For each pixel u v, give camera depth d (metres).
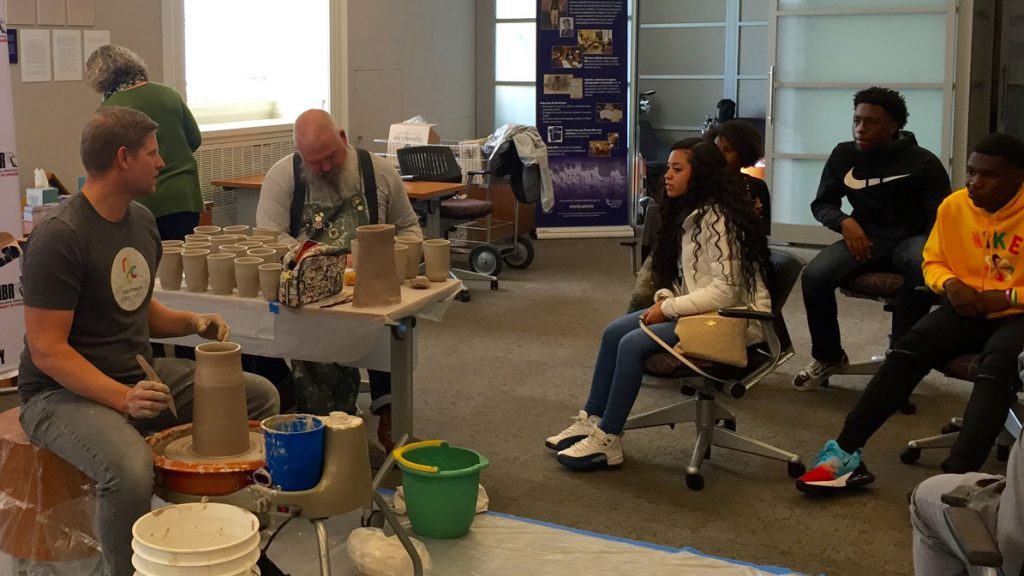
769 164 7.68
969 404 3.17
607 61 8.16
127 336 2.53
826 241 7.54
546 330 5.44
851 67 7.30
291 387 3.84
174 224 4.37
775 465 3.62
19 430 2.53
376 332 2.85
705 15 9.38
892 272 4.39
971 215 3.49
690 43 9.49
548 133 8.15
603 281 6.65
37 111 4.92
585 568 2.78
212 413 2.31
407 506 2.95
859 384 4.55
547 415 4.11
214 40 6.55
